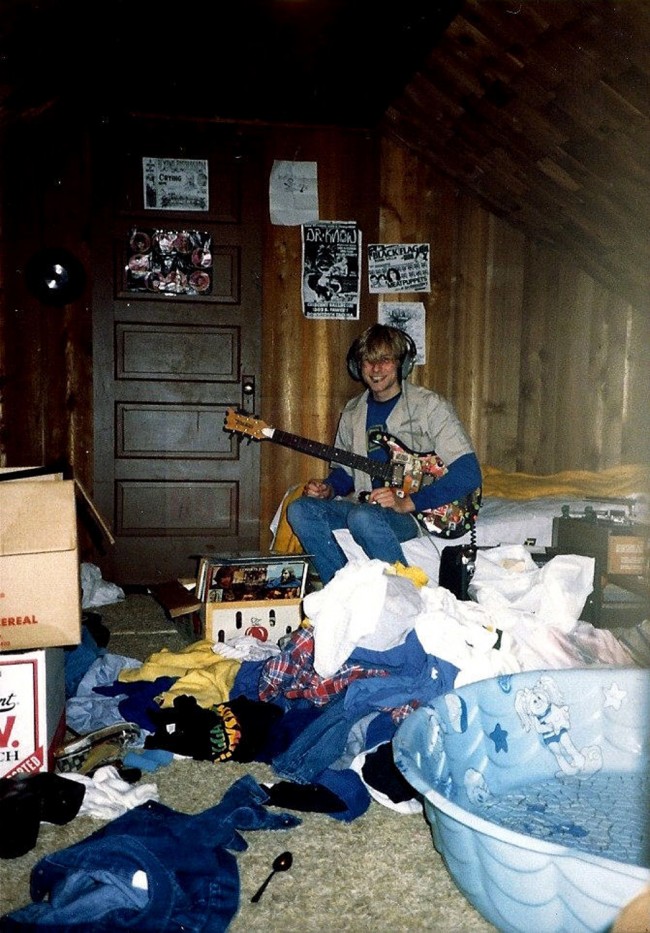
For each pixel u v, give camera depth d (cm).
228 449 383
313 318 385
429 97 335
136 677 224
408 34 290
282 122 378
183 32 294
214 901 128
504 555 254
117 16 283
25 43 293
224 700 208
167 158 371
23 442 368
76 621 166
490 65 292
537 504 308
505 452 402
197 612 273
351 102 355
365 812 162
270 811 160
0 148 354
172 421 379
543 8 247
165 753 183
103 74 330
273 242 381
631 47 238
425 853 148
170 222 373
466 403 399
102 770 170
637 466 381
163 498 380
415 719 150
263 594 263
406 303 391
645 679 174
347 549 260
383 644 188
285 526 321
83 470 374
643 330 401
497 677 169
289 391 386
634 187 306
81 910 121
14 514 166
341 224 385
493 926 127
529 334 400
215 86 340
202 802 165
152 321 375
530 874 111
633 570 249
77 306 369
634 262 362
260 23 288
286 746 183
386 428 275
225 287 379
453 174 381
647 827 146
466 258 395
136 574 379
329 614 189
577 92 275
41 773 158
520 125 314
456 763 159
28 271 362
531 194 357
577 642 221
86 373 371
